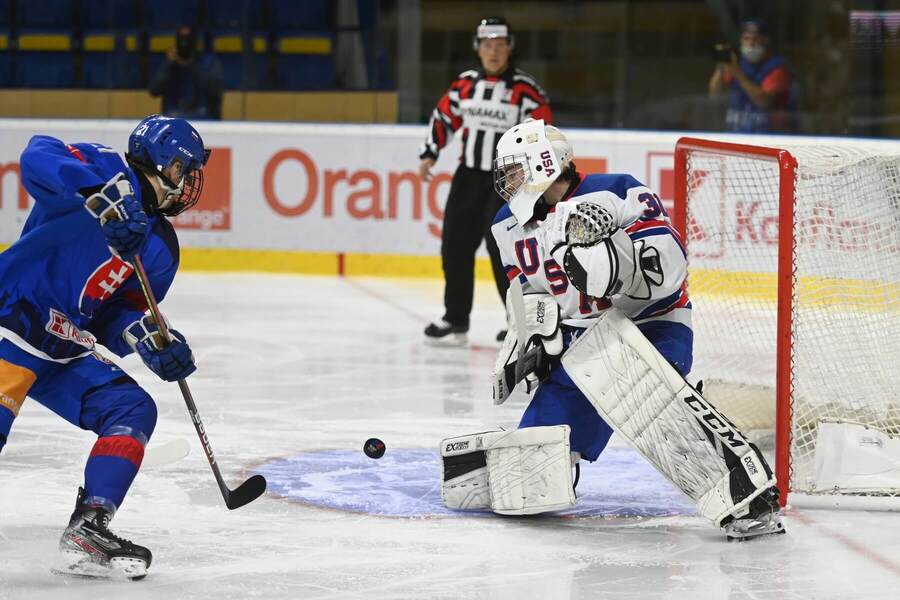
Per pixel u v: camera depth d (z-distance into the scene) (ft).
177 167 30.83
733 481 34.30
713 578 31.45
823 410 42.88
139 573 30.58
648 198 34.96
